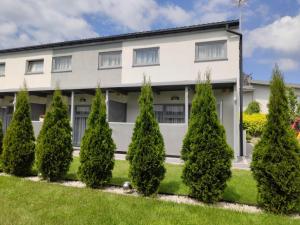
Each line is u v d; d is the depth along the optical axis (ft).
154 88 44.91
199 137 20.97
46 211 17.52
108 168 24.14
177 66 46.14
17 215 16.70
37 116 56.90
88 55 52.90
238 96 40.91
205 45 45.11
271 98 20.07
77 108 53.21
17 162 27.71
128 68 49.44
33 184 23.84
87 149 24.23
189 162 21.03
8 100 60.85
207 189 20.20
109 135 24.72
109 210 17.92
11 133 28.45
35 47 57.26
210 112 21.38
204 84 22.24
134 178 22.21
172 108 47.14
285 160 18.61
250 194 22.09
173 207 18.69
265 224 16.25
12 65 60.13
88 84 52.11
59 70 55.06
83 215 16.98
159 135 22.71
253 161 19.76
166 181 25.35
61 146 26.04
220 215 17.47
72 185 24.80
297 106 60.64
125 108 50.60
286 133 19.11
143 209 18.25
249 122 72.13
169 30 46.62
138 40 49.37
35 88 52.01
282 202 18.45
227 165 20.49
